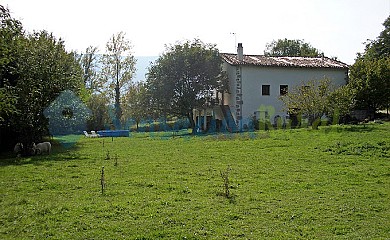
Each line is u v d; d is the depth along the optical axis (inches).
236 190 454.0
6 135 1007.0
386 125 1171.9
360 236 301.1
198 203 396.2
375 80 1417.3
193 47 1568.7
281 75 1604.3
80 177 559.8
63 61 1112.8
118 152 870.4
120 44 2085.4
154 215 354.9
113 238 301.3
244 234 306.8
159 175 556.7
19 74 896.3
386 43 2352.4
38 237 306.2
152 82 1553.9
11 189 486.9
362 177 518.0
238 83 1553.9
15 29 583.8
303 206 383.2
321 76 1643.7
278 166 610.2
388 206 380.5
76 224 334.6
